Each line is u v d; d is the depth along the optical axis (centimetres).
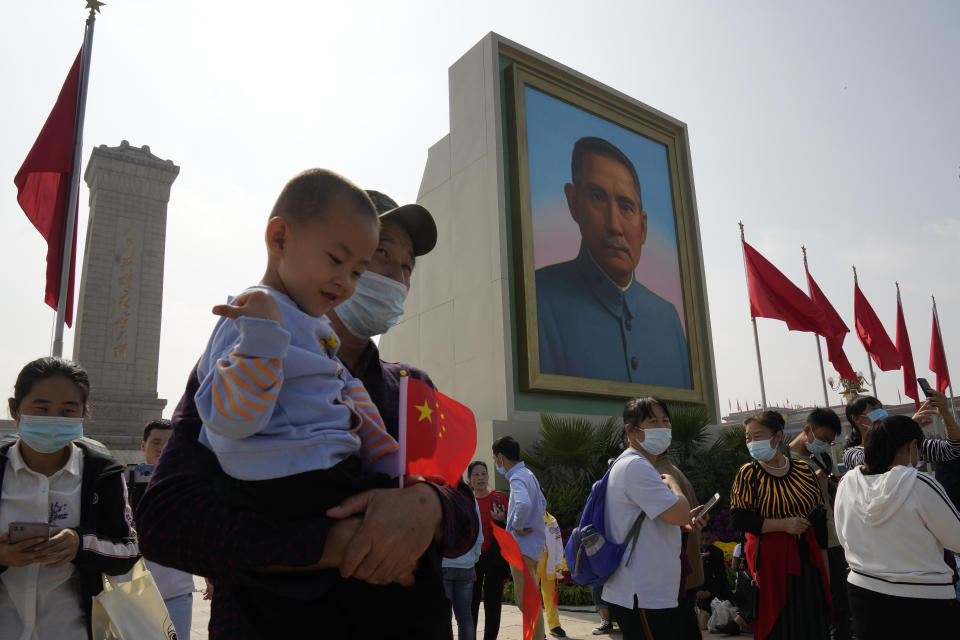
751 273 1312
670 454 1240
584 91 1516
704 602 700
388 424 152
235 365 91
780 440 469
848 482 368
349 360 161
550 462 1094
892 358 1477
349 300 160
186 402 119
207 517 103
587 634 703
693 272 1666
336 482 107
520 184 1321
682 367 1533
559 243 1359
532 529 611
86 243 3216
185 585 381
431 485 123
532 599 195
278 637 109
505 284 1258
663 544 354
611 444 1106
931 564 330
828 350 1380
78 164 699
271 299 97
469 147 1393
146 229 3316
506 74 1395
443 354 1356
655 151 1655
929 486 332
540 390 1234
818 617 439
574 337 1327
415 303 1471
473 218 1348
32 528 232
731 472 1207
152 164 3362
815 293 1402
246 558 100
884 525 340
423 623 120
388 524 106
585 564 367
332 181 111
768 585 446
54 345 648
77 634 248
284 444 100
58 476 261
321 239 108
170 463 113
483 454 1145
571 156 1444
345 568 102
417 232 176
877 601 340
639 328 1460
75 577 251
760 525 451
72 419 255
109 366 3098
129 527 268
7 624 237
